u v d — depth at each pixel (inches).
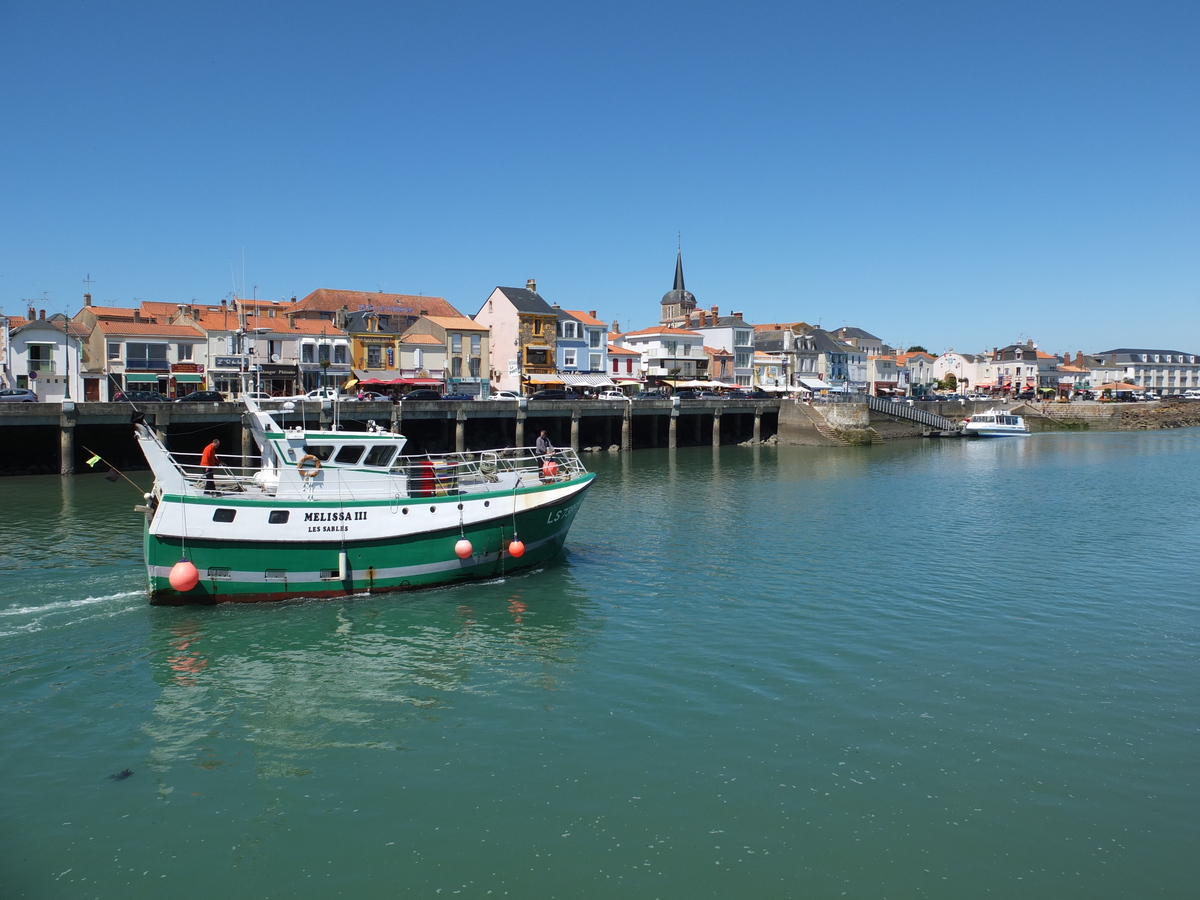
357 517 871.1
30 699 638.5
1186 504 1608.0
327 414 2050.9
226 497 839.7
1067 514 1483.8
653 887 420.8
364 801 498.0
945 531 1315.2
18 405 1768.0
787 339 4611.2
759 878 427.2
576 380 3284.9
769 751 554.3
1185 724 595.5
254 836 463.8
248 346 2581.2
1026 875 430.3
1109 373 6865.2
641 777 522.6
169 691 655.8
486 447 2519.7
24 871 433.4
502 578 981.2
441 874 432.1
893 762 540.1
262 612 840.3
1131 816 481.1
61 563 1023.0
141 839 461.7
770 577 1008.2
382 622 819.4
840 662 714.8
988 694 645.9
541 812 484.7
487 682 674.2
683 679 677.9
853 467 2317.9
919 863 438.9
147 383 2507.4
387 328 3100.4
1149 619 837.8
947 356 6220.5
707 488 1847.9
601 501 1638.8
